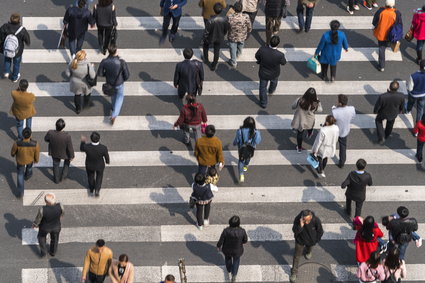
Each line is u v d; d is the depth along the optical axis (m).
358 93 35.66
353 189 30.20
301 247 28.72
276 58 33.12
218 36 34.59
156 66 36.09
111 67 32.31
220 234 30.66
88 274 27.78
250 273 29.64
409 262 30.31
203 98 35.00
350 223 31.28
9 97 34.59
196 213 30.42
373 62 36.94
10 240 30.12
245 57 36.62
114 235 30.42
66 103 34.53
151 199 31.61
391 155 33.72
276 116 34.59
